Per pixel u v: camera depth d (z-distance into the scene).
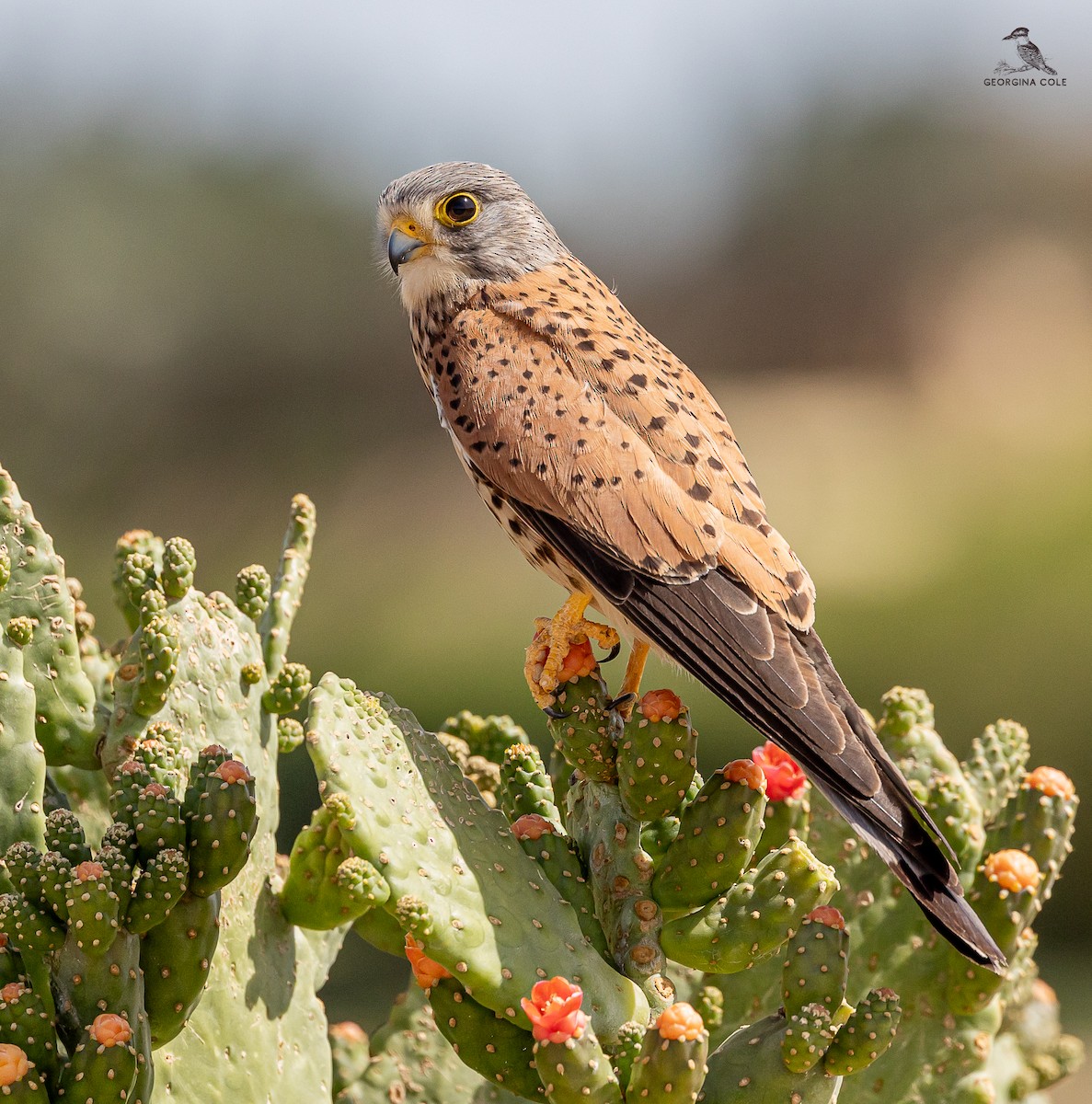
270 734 6.98
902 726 7.47
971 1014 7.04
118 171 46.44
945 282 53.06
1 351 43.31
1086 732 25.12
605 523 7.77
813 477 40.78
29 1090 5.08
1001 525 34.59
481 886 5.77
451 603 33.94
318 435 45.44
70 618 6.63
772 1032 5.63
